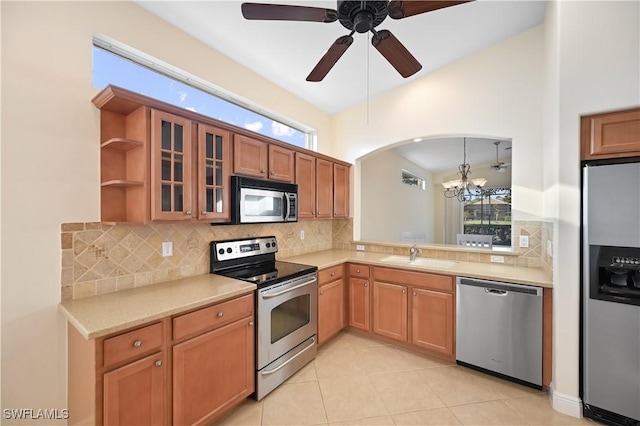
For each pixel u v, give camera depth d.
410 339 2.60
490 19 2.24
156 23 1.93
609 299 1.66
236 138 2.14
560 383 1.82
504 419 1.76
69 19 1.55
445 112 2.85
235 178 2.10
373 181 4.30
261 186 2.29
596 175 1.68
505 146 4.77
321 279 2.62
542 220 2.38
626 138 1.62
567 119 1.78
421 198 6.52
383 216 4.62
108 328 1.21
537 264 2.44
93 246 1.63
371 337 2.94
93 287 1.63
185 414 1.51
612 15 1.64
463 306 2.30
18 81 1.39
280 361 2.12
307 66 2.63
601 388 1.69
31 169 1.43
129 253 1.79
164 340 1.43
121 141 1.52
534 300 2.00
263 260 2.69
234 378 1.78
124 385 1.29
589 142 1.73
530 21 2.31
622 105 1.60
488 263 2.67
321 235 3.63
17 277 1.39
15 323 1.39
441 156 5.54
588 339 1.72
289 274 2.21
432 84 2.94
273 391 2.05
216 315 1.67
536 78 2.40
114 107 1.63
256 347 1.94
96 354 1.20
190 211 1.78
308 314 2.44
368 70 2.78
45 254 1.47
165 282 1.95
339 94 3.24
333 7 1.97
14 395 1.39
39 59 1.45
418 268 2.54
